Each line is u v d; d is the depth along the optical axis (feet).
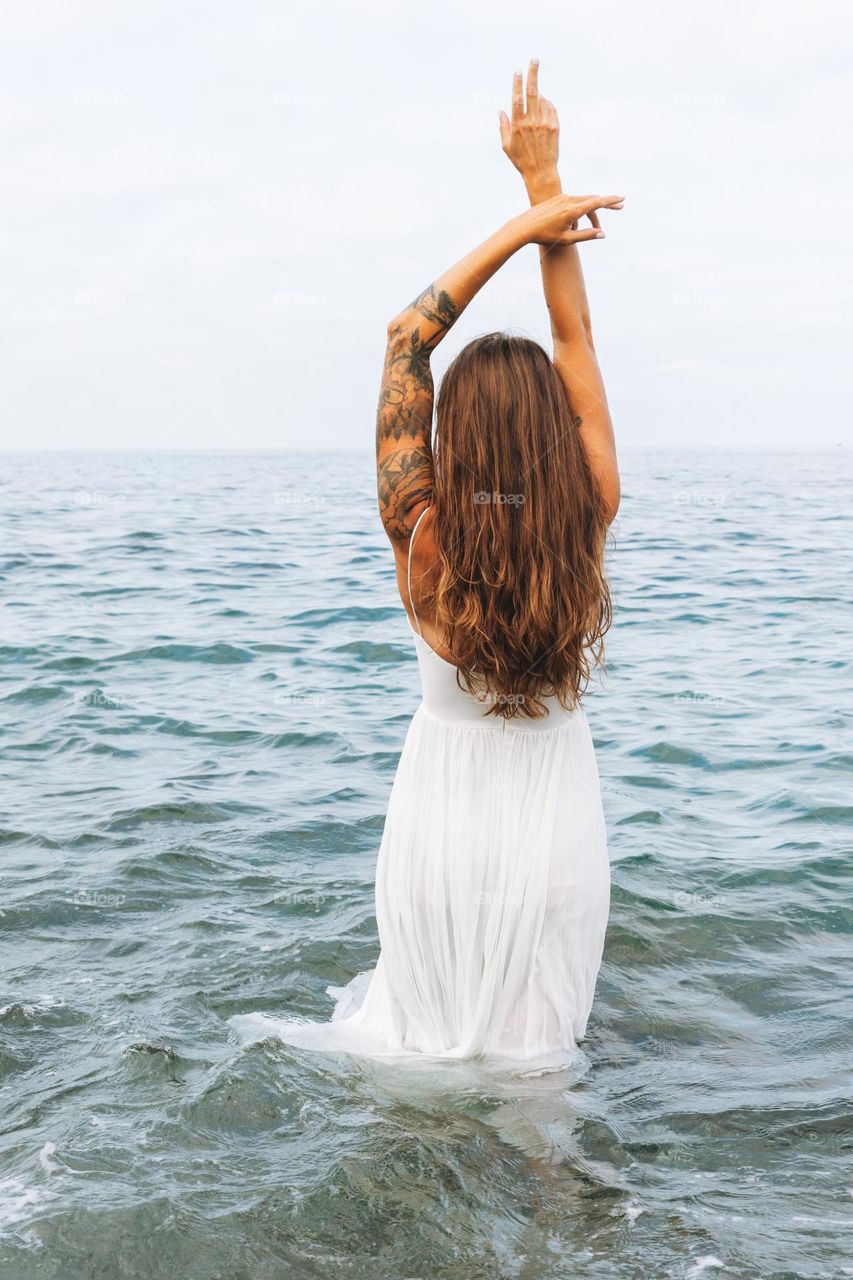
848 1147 7.89
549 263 7.88
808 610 36.78
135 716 22.29
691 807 16.56
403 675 26.91
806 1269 6.45
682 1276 6.37
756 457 289.53
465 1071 8.39
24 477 157.79
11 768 18.42
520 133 7.86
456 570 7.72
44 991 10.23
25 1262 6.40
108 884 12.95
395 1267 6.46
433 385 8.01
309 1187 7.08
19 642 30.58
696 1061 9.24
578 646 7.97
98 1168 7.30
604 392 8.13
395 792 8.65
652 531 65.62
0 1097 8.32
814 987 10.76
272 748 19.86
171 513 81.15
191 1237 6.62
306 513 81.46
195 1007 9.95
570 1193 7.18
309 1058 8.63
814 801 16.66
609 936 11.73
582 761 8.55
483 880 8.27
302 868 13.64
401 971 8.63
